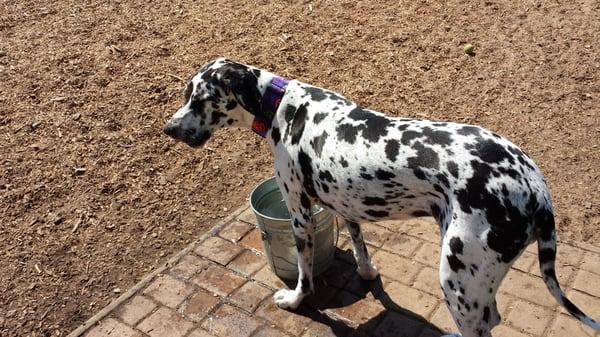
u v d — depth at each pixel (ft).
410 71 10.04
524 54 10.22
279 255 6.37
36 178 8.38
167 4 12.46
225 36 11.23
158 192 8.15
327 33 11.14
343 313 6.13
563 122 8.71
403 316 6.02
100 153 8.77
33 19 12.05
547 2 11.62
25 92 9.91
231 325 6.13
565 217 7.07
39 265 7.13
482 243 4.33
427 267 6.53
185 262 6.95
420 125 4.79
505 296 6.09
